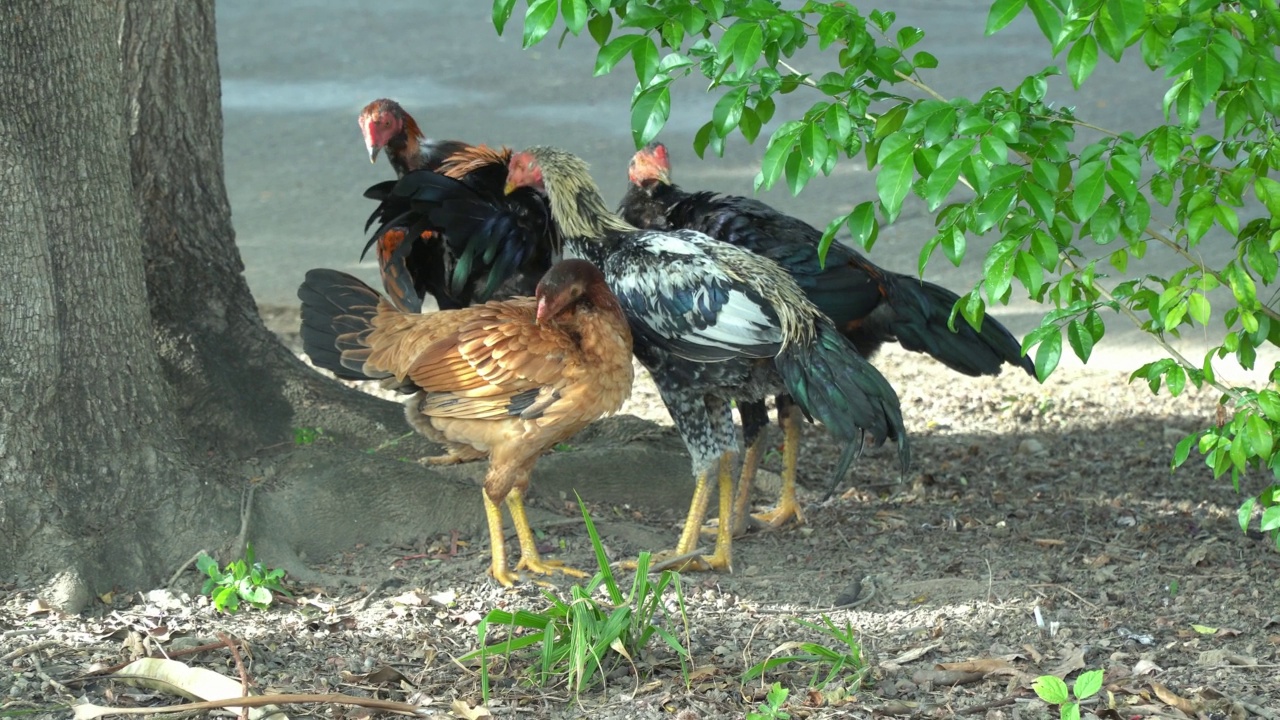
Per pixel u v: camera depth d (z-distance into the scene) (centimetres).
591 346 522
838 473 518
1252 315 423
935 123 373
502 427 528
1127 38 334
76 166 510
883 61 413
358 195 1371
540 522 599
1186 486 677
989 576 531
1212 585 518
